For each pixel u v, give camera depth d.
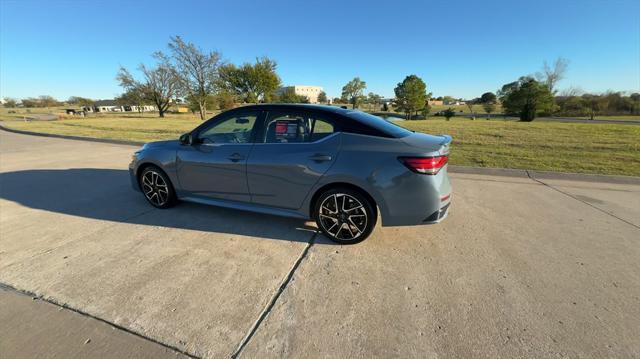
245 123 3.51
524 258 2.98
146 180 4.24
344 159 3.02
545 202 4.66
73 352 1.83
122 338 1.95
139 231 3.51
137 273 2.66
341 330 2.03
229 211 4.10
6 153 9.31
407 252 3.08
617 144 10.22
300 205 3.28
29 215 4.00
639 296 2.40
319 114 3.24
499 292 2.44
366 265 2.84
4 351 1.83
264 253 3.04
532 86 47.88
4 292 2.38
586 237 3.44
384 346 1.91
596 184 5.74
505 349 1.89
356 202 3.07
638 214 4.15
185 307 2.24
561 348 1.90
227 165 3.52
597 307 2.27
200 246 3.16
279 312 2.20
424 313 2.20
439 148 2.92
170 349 1.87
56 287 2.45
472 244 3.26
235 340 1.95
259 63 53.38
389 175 2.88
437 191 2.88
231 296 2.37
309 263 2.86
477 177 6.32
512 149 9.53
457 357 1.83
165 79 48.22
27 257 2.92
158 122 28.92
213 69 36.44
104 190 5.17
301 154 3.17
